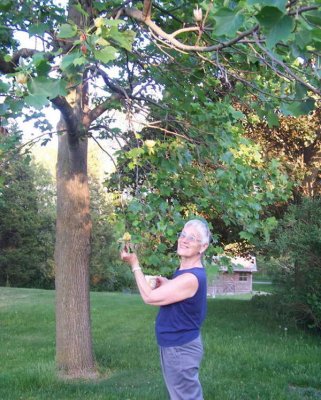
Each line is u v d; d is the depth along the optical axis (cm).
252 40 281
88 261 699
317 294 874
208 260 469
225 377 666
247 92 526
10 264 3086
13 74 250
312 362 755
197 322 351
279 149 1059
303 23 212
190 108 522
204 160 534
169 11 499
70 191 687
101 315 1195
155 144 480
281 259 928
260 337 950
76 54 250
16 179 3089
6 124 378
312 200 914
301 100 273
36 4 458
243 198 502
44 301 1466
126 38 293
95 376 674
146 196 468
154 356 784
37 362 739
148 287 349
